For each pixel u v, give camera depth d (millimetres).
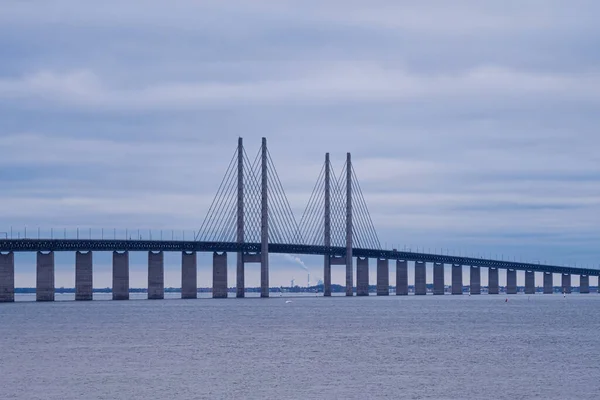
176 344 170250
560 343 173625
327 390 116812
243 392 115500
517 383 122375
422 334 194125
